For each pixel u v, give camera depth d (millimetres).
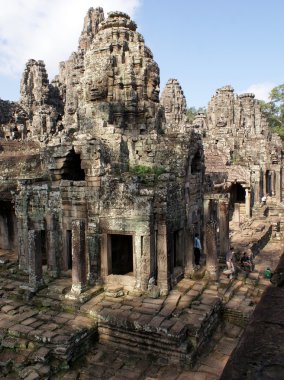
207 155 34906
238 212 31250
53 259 17266
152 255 15133
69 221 16953
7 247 22562
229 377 2611
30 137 36094
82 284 14992
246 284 17547
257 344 2957
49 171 18281
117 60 19641
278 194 42750
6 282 17391
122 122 19453
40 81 49344
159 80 21000
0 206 22312
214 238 16906
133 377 11391
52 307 14617
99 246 16047
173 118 49344
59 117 41906
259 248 26594
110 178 15641
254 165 37969
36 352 11742
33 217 17984
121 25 20234
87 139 16156
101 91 19406
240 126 54781
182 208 17406
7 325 13164
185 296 15078
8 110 41969
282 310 3480
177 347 11953
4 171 21234
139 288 15102
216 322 14469
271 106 76250
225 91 53125
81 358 12445
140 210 14906
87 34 50938
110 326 13242
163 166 17844
